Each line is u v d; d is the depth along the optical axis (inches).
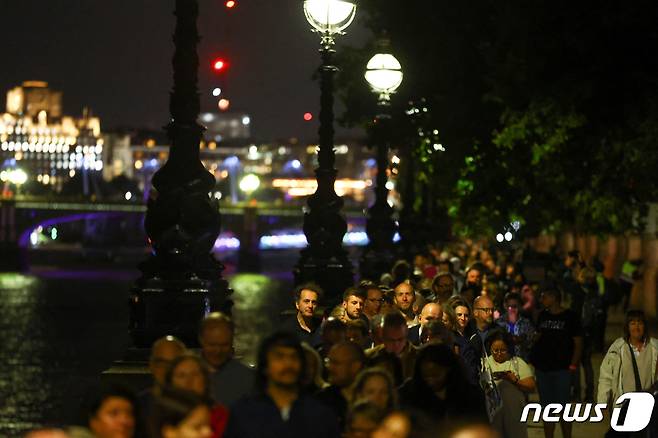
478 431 550.0
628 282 3385.8
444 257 2891.2
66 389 2578.7
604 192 2977.4
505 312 1581.0
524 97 2829.7
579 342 1456.7
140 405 611.8
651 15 2559.1
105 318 5639.8
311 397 719.1
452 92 3198.8
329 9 1812.3
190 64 1163.3
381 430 618.2
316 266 2053.4
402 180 5113.2
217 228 1488.7
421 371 842.2
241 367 823.7
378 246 2842.0
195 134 1157.1
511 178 3287.4
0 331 4699.8
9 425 1991.9
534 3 2672.2
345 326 967.6
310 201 2058.3
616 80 2669.8
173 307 1127.0
